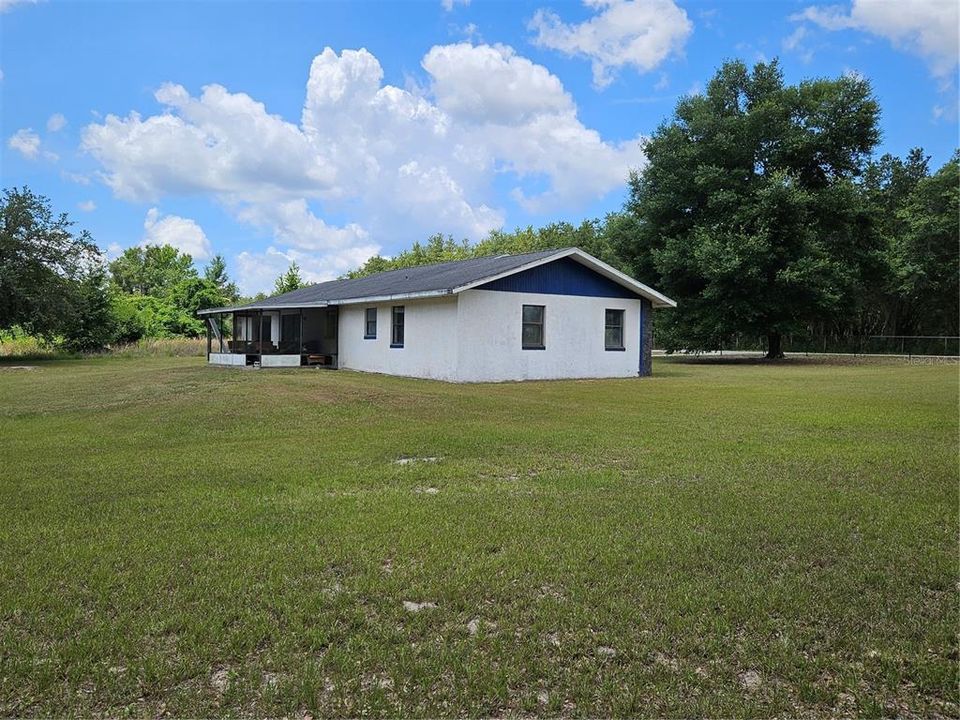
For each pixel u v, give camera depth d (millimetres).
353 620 3248
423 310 19562
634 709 2555
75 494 5766
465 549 4285
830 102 31922
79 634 3119
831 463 7148
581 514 5094
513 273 18719
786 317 32781
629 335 21312
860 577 3836
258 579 3770
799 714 2537
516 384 17703
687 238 32781
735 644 3055
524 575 3844
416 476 6551
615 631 3166
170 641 3055
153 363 28859
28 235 29094
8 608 3381
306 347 26797
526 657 2920
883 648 3029
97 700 2617
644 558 4117
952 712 2564
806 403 13133
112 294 42000
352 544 4355
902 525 4816
